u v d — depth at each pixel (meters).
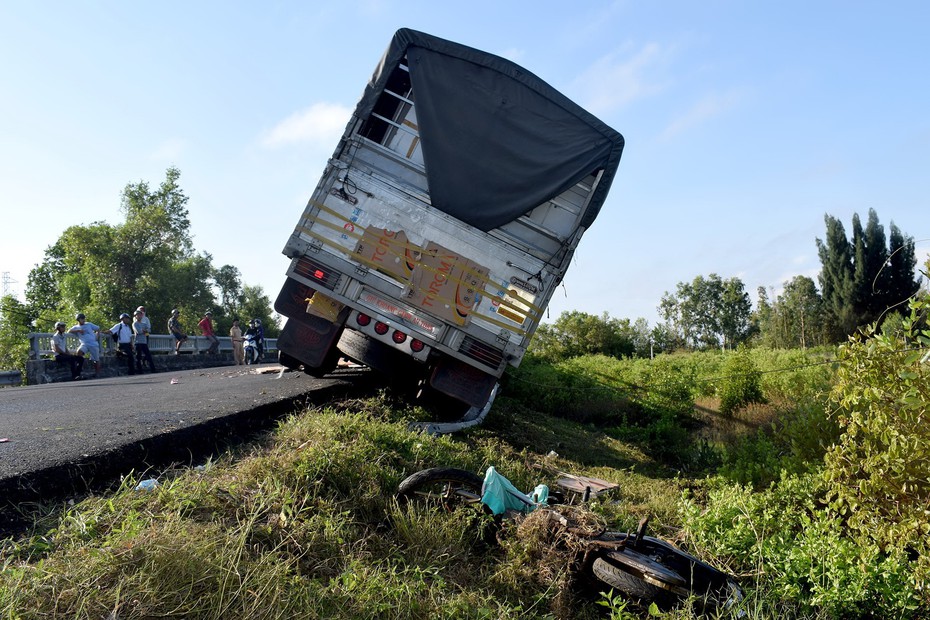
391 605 3.79
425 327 8.91
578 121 8.97
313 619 3.49
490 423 12.21
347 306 9.19
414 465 6.49
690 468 11.19
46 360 17.34
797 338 43.47
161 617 3.21
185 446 6.59
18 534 4.21
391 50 8.94
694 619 4.20
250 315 62.00
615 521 6.73
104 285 39.25
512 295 8.90
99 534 3.98
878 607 4.93
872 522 5.38
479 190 8.85
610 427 16.05
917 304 4.96
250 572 3.68
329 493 5.18
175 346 24.84
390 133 9.12
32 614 3.03
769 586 5.19
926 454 5.00
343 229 8.96
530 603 4.63
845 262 44.31
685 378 18.36
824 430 7.90
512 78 8.98
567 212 9.06
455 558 4.97
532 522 5.17
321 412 8.63
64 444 5.77
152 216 41.69
